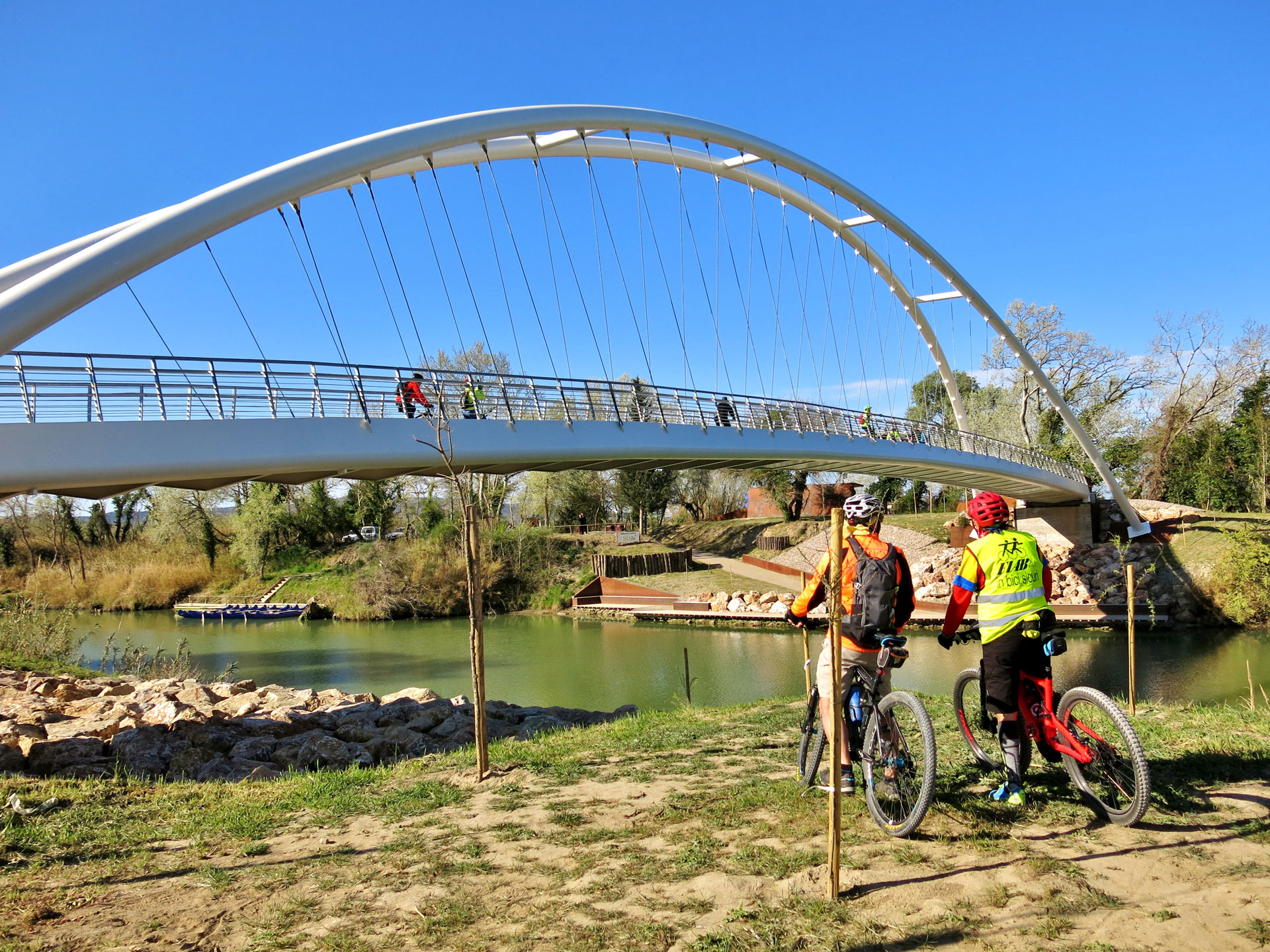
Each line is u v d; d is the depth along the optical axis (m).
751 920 3.33
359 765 8.53
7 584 57.44
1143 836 4.05
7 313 10.62
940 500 67.50
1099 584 38.12
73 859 4.71
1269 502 49.81
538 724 10.42
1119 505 44.91
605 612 44.22
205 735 9.35
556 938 3.31
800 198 37.34
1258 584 33.00
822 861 3.90
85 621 47.59
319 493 59.66
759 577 45.84
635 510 62.34
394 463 15.20
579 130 24.34
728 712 9.41
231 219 13.64
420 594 47.12
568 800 5.36
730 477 69.81
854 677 4.57
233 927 3.66
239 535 56.75
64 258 14.34
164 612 52.12
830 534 3.71
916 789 4.20
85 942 3.55
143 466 12.09
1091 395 58.81
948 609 4.79
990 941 3.10
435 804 5.48
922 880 3.64
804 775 5.27
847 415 29.08
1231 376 53.59
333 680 27.64
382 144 17.03
